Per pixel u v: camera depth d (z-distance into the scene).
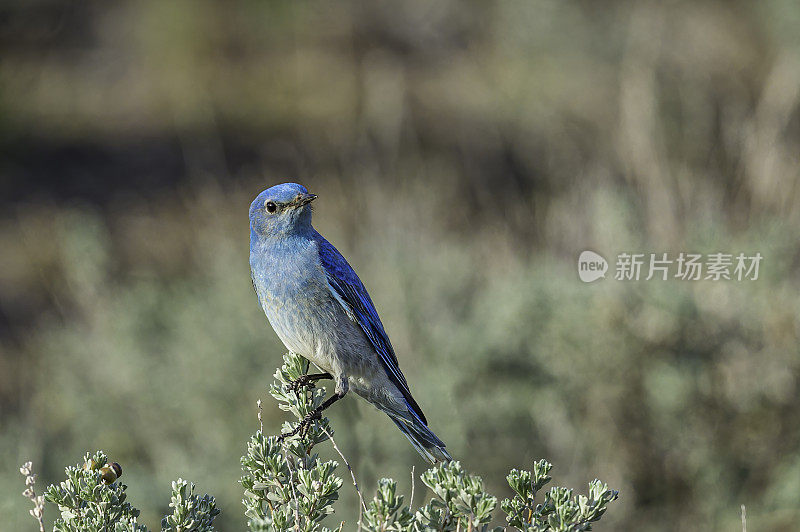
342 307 8.14
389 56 29.55
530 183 19.39
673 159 14.42
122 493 5.98
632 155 14.02
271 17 31.45
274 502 6.12
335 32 30.52
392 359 8.44
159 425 12.54
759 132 14.11
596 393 11.52
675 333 11.42
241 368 12.26
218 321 12.84
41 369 14.52
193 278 15.36
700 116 16.78
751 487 11.15
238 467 11.34
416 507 10.40
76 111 26.86
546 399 11.70
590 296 11.74
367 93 25.50
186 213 20.42
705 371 11.29
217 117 26.11
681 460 11.26
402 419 8.47
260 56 30.47
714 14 23.62
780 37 21.92
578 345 11.64
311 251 8.12
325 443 10.74
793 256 12.09
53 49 30.62
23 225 20.75
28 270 18.70
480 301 13.15
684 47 22.69
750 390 11.23
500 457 11.59
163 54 30.05
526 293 12.35
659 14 24.12
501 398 11.78
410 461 10.88
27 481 5.58
